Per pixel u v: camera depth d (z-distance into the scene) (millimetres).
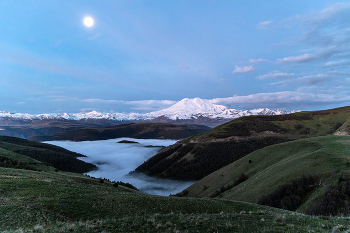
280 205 42250
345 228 14820
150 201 31250
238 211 28828
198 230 15711
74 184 38750
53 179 40000
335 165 45250
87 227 16219
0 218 18172
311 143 70188
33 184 30922
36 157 138750
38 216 19953
